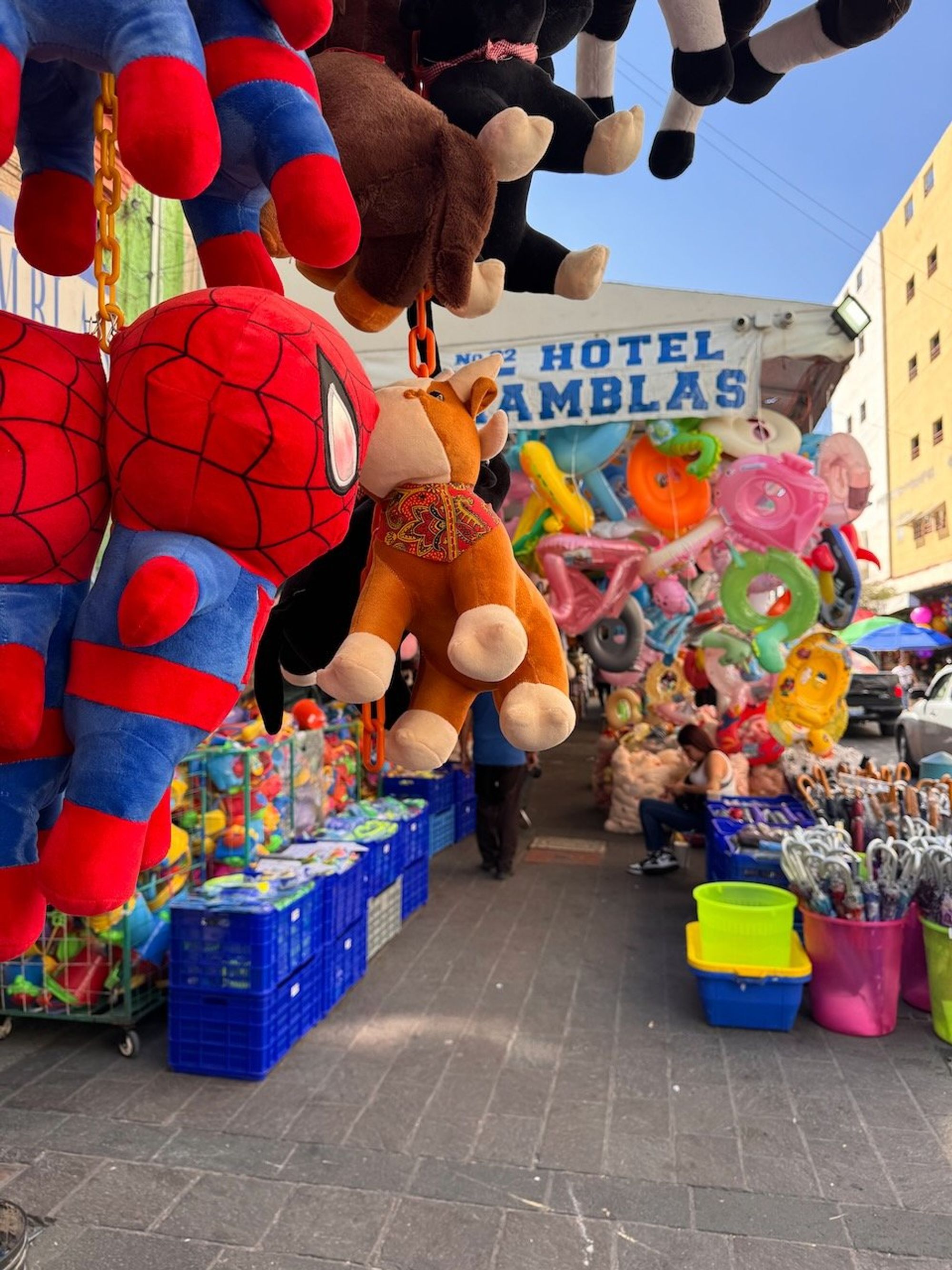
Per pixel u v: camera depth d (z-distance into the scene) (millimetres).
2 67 813
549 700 1229
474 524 1259
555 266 1755
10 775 956
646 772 8195
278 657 1571
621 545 5633
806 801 5125
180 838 4219
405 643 1580
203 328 938
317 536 1009
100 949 3830
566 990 4547
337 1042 3938
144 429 917
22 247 1232
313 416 954
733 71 1758
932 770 6973
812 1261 2543
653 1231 2670
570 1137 3188
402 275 1380
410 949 5145
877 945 4012
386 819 5520
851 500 5855
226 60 988
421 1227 2680
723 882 4996
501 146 1340
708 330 5438
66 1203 2766
